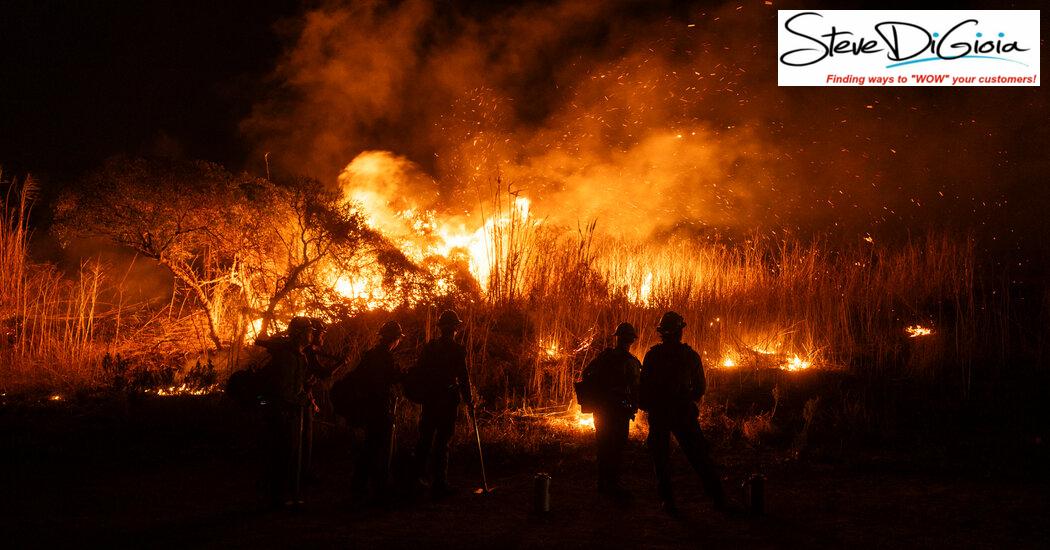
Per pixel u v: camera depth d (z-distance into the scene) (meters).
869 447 9.01
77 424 9.79
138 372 11.93
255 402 6.76
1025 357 11.55
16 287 14.20
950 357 11.69
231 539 5.97
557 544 5.91
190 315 13.78
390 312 12.65
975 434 9.27
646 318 12.33
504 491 7.50
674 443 9.11
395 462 8.27
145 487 7.53
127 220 12.07
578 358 11.69
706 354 11.91
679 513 6.74
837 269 14.89
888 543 5.91
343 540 5.97
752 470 8.25
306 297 12.40
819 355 12.02
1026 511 6.73
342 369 10.73
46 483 7.62
